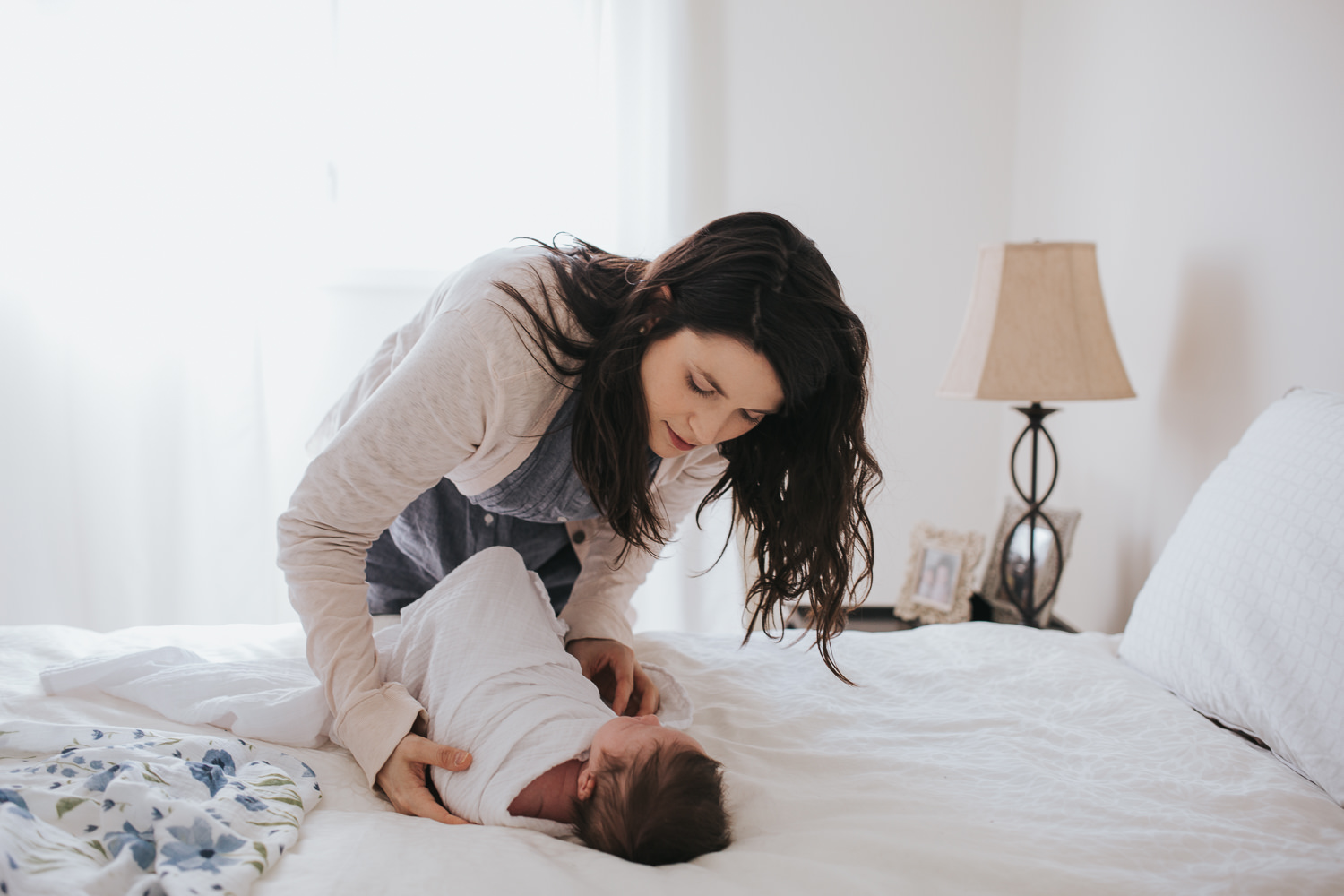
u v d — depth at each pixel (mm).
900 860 824
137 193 2324
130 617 2426
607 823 886
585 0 2439
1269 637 1091
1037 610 2039
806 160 2566
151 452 2369
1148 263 1926
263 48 2365
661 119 2496
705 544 2561
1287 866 830
